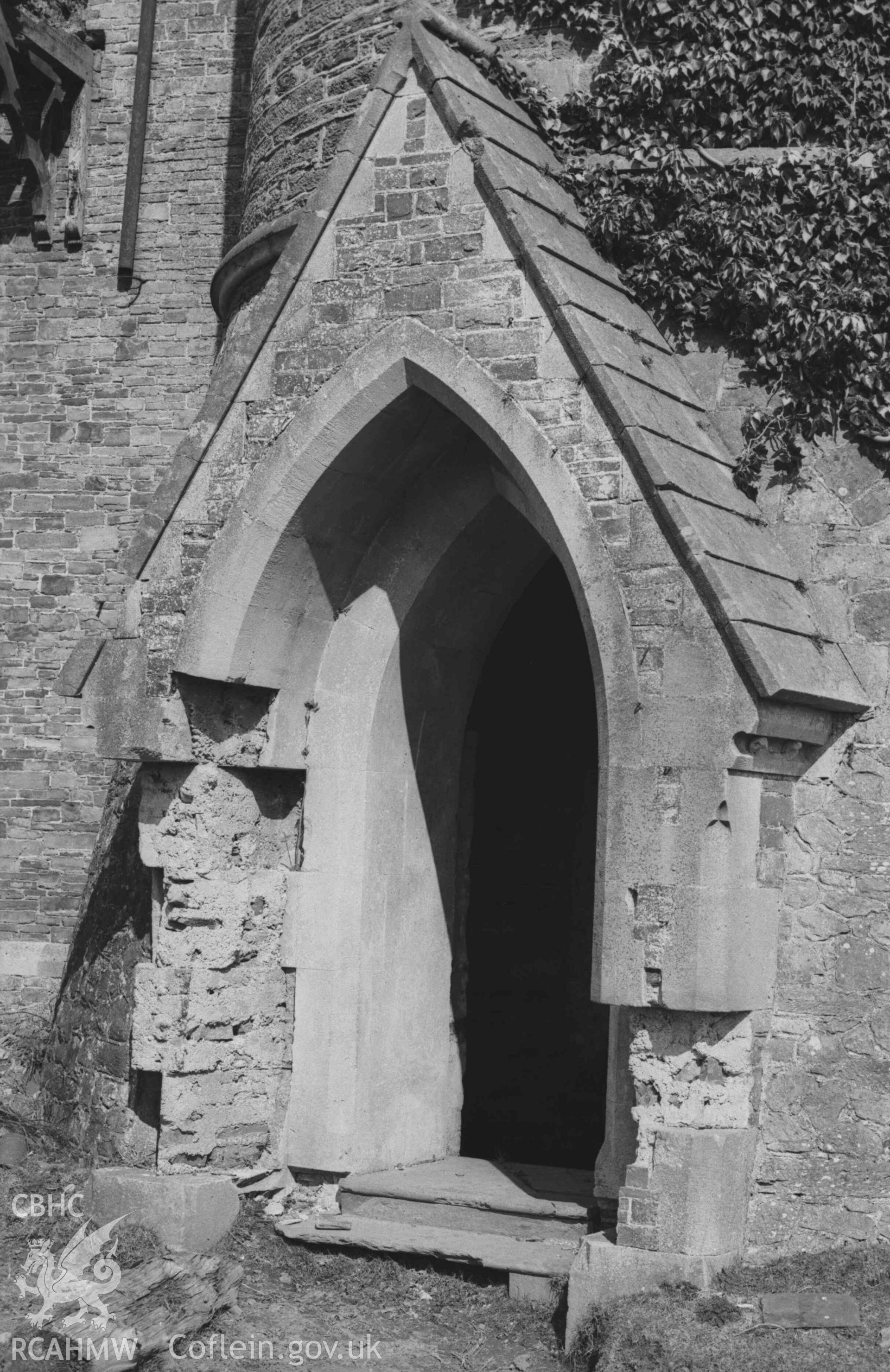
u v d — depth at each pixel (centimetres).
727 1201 726
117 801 1102
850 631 795
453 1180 879
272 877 891
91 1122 924
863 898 774
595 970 730
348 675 902
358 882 889
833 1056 766
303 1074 880
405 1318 770
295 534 844
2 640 1515
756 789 748
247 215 1034
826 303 815
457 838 978
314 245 832
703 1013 731
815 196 827
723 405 837
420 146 812
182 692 848
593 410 752
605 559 739
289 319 840
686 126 853
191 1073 844
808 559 806
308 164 956
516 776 1196
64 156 1537
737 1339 661
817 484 812
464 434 866
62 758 1496
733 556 741
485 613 961
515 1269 771
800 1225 756
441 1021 948
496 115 840
